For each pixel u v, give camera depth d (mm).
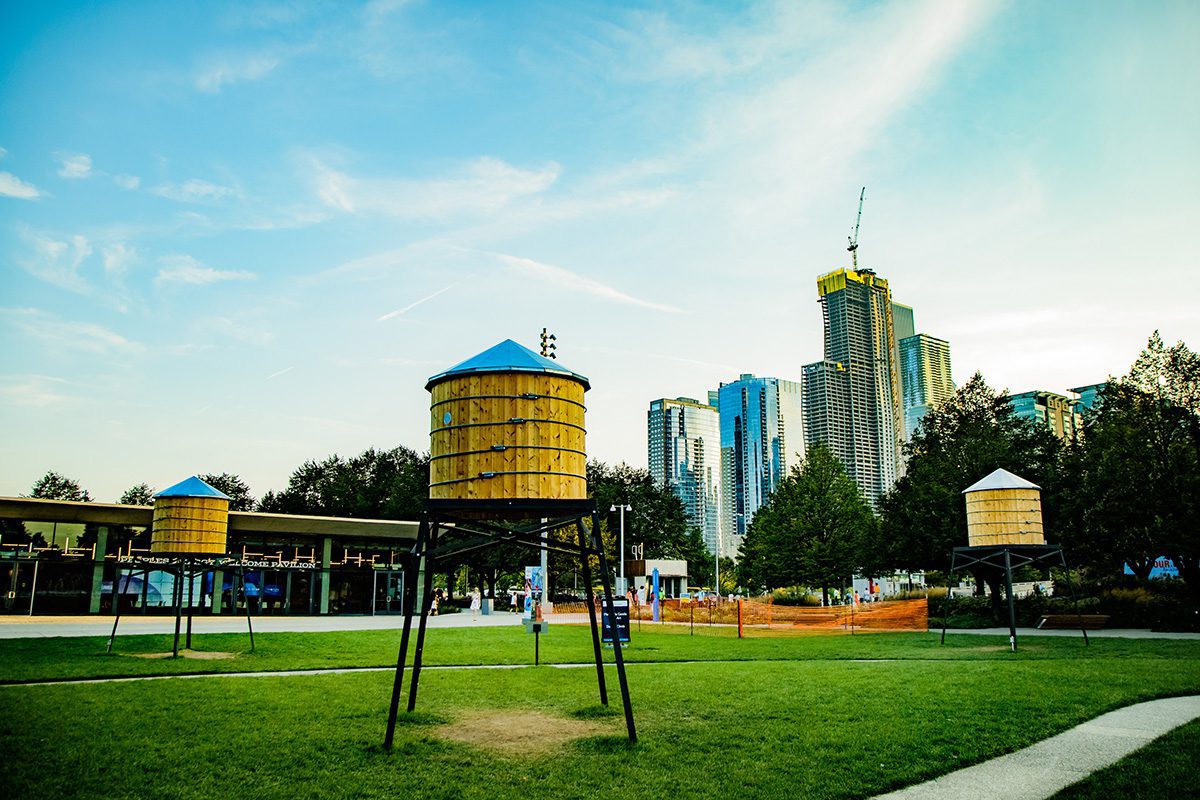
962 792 9156
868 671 18828
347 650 23750
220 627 34312
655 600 43594
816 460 61781
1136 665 19578
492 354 14438
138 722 12234
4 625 33531
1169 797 8906
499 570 71500
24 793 8719
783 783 9367
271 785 9180
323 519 50281
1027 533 27906
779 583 61438
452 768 9984
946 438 56438
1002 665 19922
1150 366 40438
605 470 98375
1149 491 35812
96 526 44094
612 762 10281
